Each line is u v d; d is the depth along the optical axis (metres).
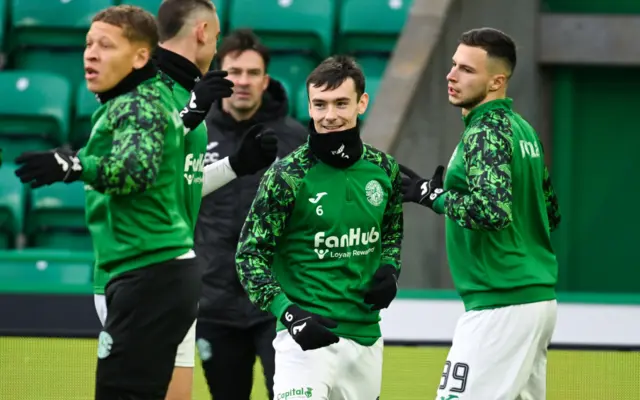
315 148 13.27
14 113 28.73
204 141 14.08
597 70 31.11
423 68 26.27
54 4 30.75
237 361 16.70
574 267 31.17
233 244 16.66
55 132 28.72
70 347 18.94
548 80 31.22
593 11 31.33
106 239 12.57
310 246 13.38
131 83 12.27
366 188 13.47
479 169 13.71
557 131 31.19
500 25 29.88
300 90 28.69
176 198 12.88
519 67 30.16
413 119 26.12
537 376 14.67
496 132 13.93
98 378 12.69
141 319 12.54
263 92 17.45
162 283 12.57
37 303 20.05
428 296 22.81
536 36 30.48
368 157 13.59
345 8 31.05
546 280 14.30
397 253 13.89
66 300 20.22
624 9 31.25
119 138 11.86
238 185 16.70
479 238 14.20
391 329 19.67
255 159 14.85
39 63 30.58
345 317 13.41
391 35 30.83
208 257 16.66
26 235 27.31
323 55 30.19
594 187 31.17
